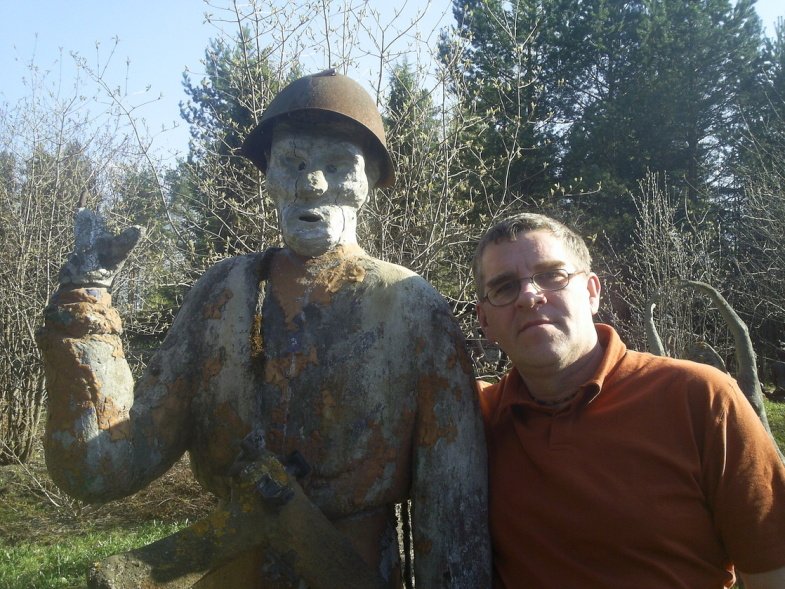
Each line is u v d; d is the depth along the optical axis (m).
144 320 8.64
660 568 1.56
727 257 11.30
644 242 9.12
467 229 5.79
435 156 5.79
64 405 1.57
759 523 1.58
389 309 1.79
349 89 1.92
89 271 1.60
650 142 13.85
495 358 5.49
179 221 7.77
